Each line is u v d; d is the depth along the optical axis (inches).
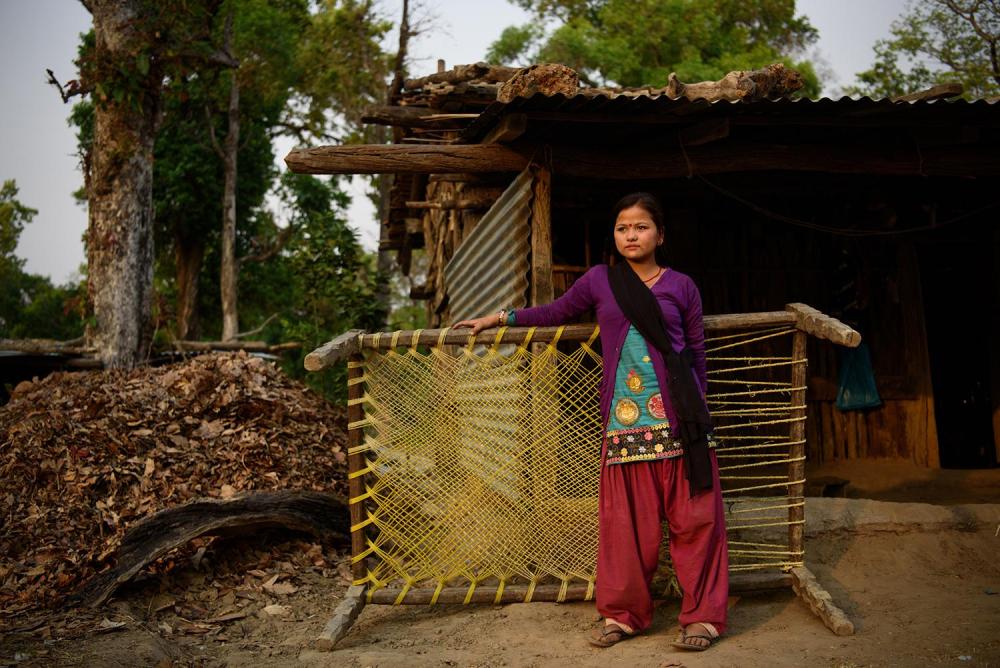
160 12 350.6
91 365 345.4
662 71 1019.9
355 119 1005.2
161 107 369.7
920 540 168.9
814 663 116.3
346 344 140.5
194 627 148.5
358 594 144.6
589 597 145.3
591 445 147.5
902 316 295.1
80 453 195.6
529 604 147.6
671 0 1066.1
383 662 123.1
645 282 131.6
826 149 216.4
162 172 886.4
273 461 211.0
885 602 143.2
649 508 127.9
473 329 142.2
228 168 846.5
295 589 169.8
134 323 356.5
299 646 137.3
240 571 175.2
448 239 362.0
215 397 228.8
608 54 1015.0
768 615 140.3
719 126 190.9
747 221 294.2
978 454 346.3
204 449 210.7
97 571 165.8
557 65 173.6
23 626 142.6
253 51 882.1
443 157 201.5
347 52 991.0
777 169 215.9
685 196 275.3
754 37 1168.8
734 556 157.6
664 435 126.4
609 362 130.2
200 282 965.8
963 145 219.8
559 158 206.4
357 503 146.6
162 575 167.3
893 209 287.1
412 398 148.3
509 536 148.3
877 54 774.5
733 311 291.3
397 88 344.2
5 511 180.2
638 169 211.5
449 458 148.3
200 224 922.1
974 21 711.7
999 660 112.8
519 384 148.5
